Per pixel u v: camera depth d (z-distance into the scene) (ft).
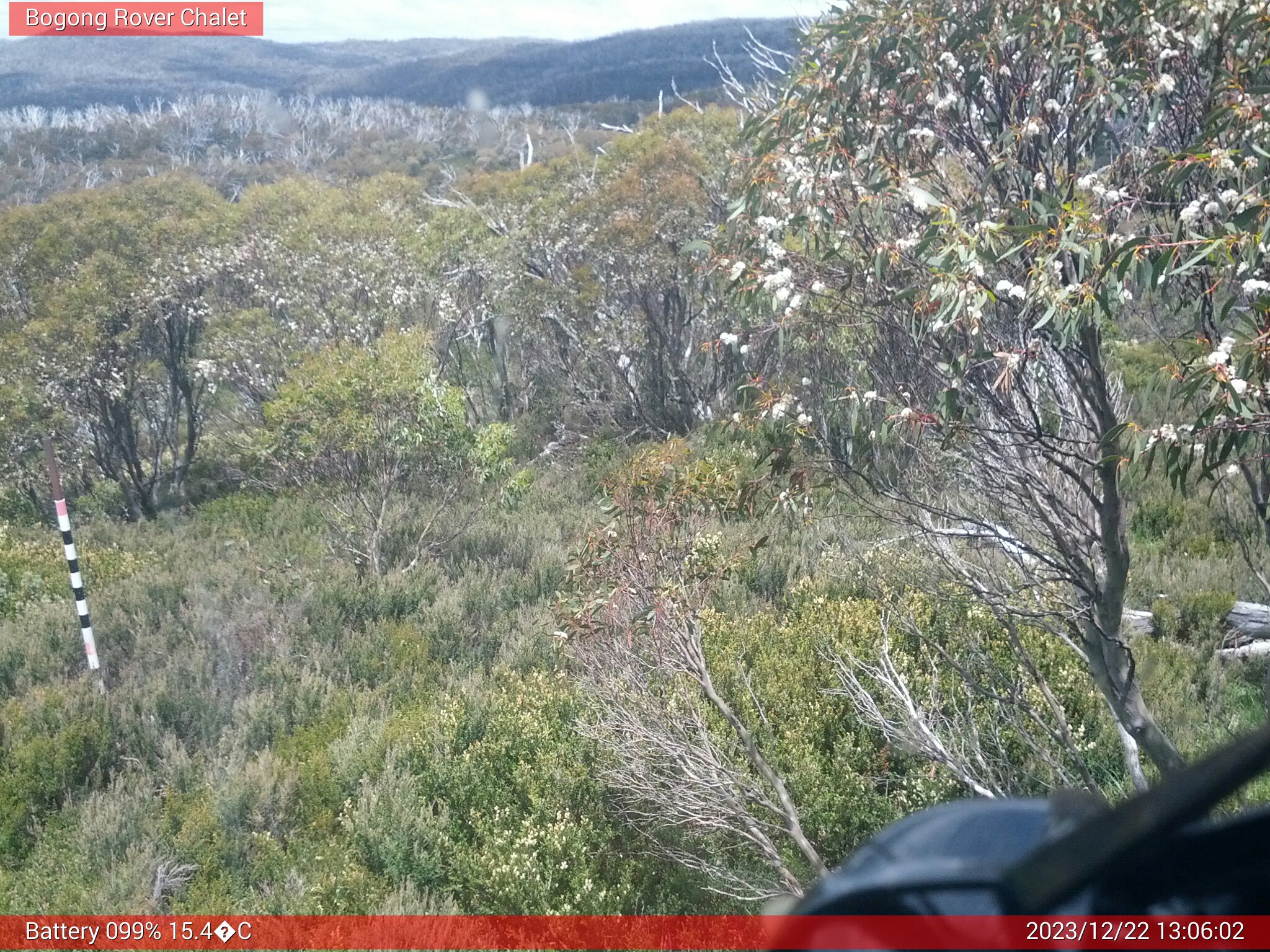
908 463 14.97
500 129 216.54
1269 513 12.53
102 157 222.07
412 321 65.05
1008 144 11.94
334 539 42.70
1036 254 11.05
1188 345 12.29
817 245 13.08
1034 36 12.05
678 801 16.75
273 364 61.93
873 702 18.47
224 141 226.17
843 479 13.62
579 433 62.23
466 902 18.54
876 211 12.01
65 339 57.16
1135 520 34.86
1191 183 11.67
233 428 66.95
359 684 28.94
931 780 18.51
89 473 62.08
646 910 17.85
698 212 56.49
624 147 71.67
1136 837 2.99
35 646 31.78
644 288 58.65
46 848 20.88
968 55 12.66
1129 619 26.58
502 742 22.03
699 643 18.94
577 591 21.56
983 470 13.74
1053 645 22.58
